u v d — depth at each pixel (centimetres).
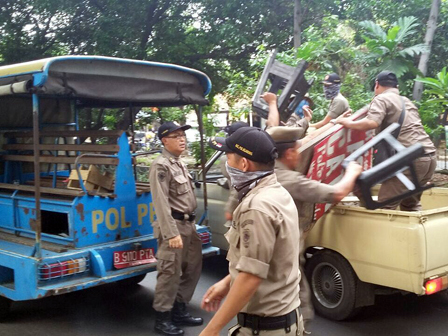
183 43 1323
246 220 209
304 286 360
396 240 388
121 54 1219
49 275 402
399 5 1152
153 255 484
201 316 484
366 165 405
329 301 454
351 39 998
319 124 521
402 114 440
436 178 794
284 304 217
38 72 390
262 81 491
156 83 482
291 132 301
